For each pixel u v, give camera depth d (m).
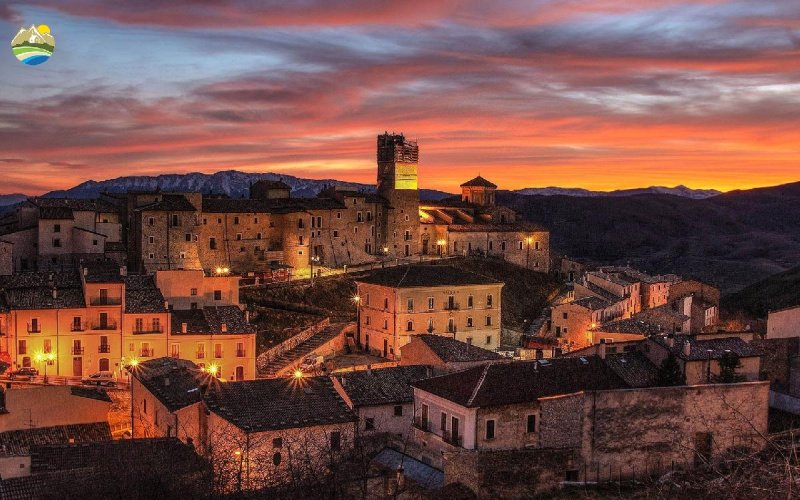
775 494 25.81
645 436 64.50
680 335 86.94
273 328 129.50
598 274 168.50
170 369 81.88
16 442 72.62
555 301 174.00
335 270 169.62
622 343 89.94
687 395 65.19
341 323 136.75
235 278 118.00
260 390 71.19
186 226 152.25
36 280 107.00
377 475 57.44
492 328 135.12
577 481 62.75
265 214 166.25
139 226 149.75
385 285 127.75
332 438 66.94
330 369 109.44
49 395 77.81
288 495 46.31
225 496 49.12
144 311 105.00
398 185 189.88
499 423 64.62
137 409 81.94
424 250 196.50
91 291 103.38
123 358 104.19
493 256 199.25
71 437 75.38
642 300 175.25
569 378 70.00
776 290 199.00
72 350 102.50
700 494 43.19
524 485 60.72
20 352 100.00
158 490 48.34
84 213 145.62
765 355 87.00
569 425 65.69
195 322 108.62
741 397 66.19
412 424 73.31
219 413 66.00
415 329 126.81
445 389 68.75
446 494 58.34
